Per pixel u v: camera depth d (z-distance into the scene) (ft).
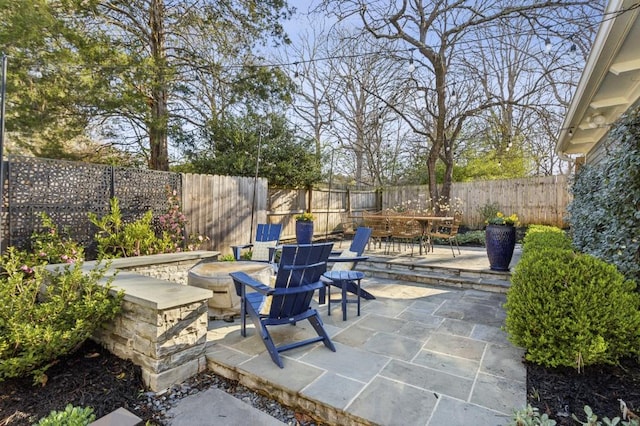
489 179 36.27
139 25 22.48
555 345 7.00
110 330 8.38
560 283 7.25
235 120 26.91
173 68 22.15
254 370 7.35
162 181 17.16
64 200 13.30
